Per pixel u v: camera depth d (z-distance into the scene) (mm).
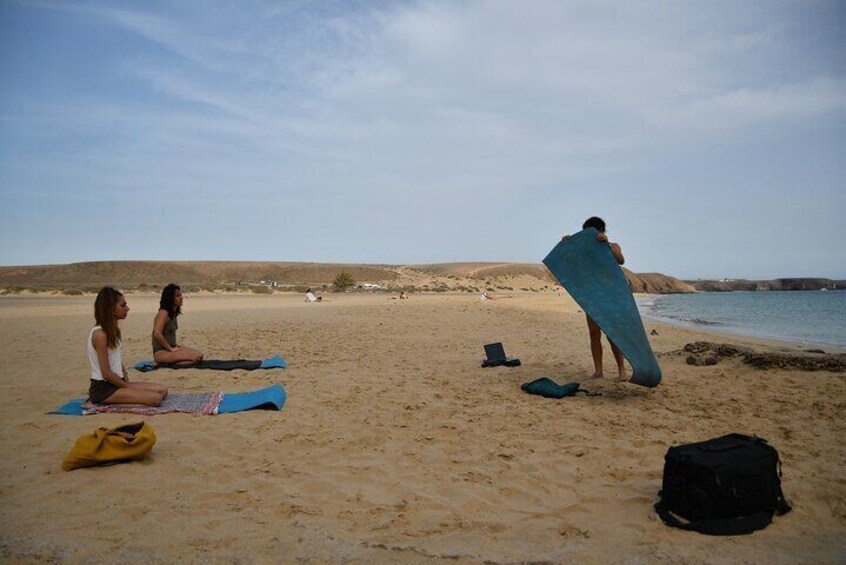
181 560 3463
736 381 9016
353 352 12953
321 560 3498
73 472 4926
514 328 20094
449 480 4930
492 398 8039
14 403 7395
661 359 11359
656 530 3953
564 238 8828
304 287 84875
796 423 6625
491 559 3535
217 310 29438
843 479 4770
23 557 3451
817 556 3572
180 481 4781
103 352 6930
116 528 3883
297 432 6289
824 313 46844
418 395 8211
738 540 3789
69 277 110812
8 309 29656
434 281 117875
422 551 3631
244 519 4078
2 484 4633
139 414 6816
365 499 4516
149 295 56688
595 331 9102
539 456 5543
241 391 8391
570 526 4020
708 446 4352
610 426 6566
